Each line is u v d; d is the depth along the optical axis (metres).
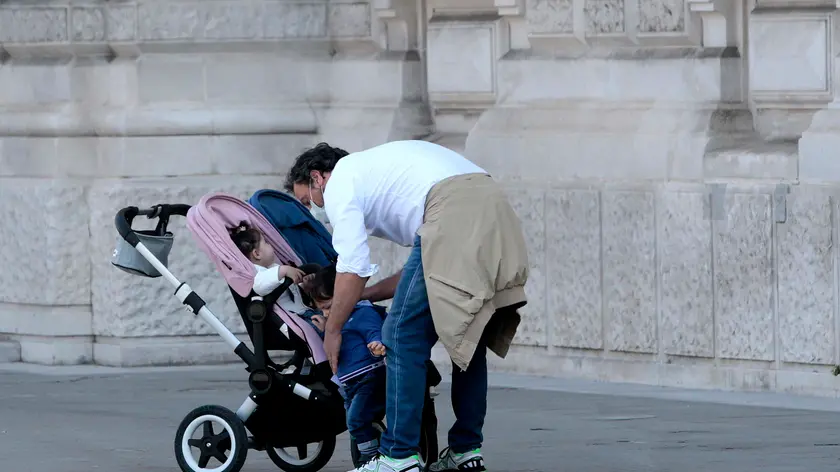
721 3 18.31
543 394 18.42
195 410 14.04
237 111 21.02
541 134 19.58
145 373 20.47
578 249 19.22
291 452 15.71
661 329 18.67
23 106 21.36
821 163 17.45
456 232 13.00
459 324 12.81
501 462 14.85
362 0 21.19
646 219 18.67
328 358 13.38
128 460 15.28
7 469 14.91
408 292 13.12
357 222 13.12
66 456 15.48
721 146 18.31
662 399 17.88
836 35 17.53
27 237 21.17
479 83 20.22
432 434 13.82
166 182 20.77
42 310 21.20
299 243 14.28
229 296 20.95
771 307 17.84
